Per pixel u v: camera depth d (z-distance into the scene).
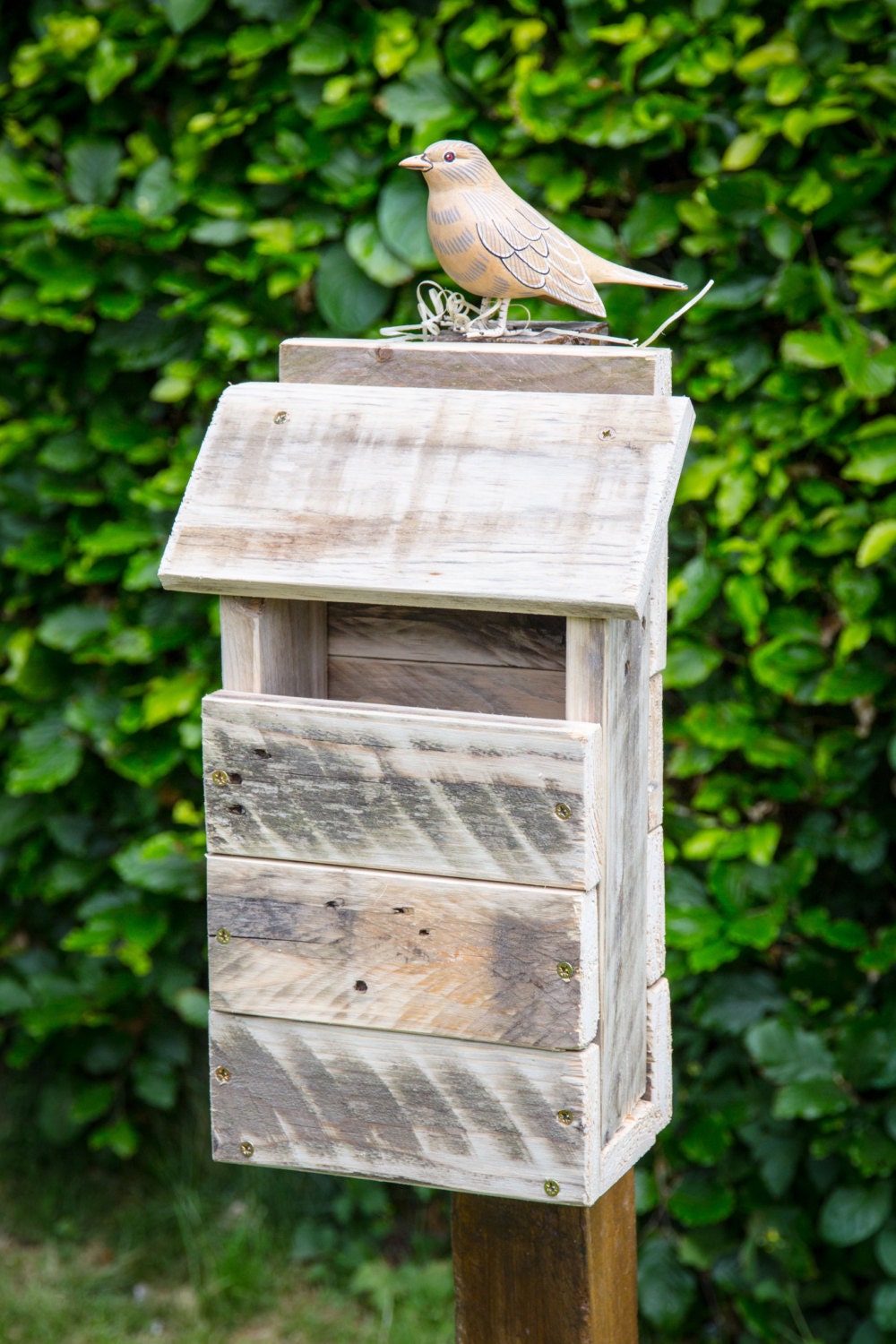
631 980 1.84
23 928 3.99
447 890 1.64
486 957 1.63
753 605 3.01
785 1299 3.23
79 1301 3.53
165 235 3.34
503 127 3.15
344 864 1.68
